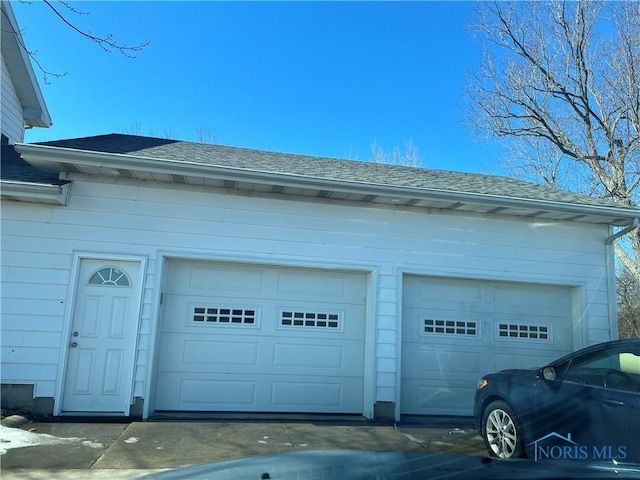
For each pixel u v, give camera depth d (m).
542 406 5.09
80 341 7.16
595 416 4.55
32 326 7.02
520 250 8.63
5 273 7.05
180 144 9.52
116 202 7.43
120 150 7.62
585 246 8.88
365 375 7.96
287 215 7.93
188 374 7.52
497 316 8.58
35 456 5.25
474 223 8.54
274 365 7.79
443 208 8.42
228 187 7.73
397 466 2.48
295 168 8.46
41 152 6.69
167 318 7.56
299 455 2.77
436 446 6.23
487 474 2.31
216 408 7.53
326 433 6.62
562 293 8.87
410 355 8.22
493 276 8.48
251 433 6.44
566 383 5.02
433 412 8.12
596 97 17.53
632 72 16.30
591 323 8.69
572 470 2.41
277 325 7.88
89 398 7.08
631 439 4.21
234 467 2.54
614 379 4.63
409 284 8.37
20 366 6.93
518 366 8.50
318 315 8.02
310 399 7.82
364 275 8.24
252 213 7.82
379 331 7.99
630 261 15.64
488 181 10.31
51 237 7.22
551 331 8.71
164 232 7.52
